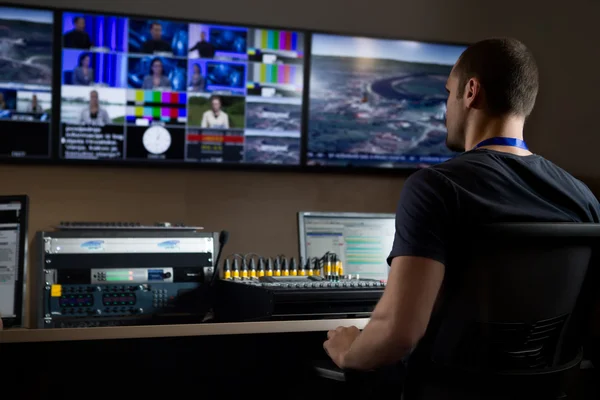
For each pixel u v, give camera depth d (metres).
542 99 3.94
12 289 2.20
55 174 3.28
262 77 3.50
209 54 3.43
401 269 1.32
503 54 1.46
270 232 3.59
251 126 3.49
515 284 1.32
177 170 3.45
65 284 2.24
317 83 3.58
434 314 1.37
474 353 1.34
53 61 3.22
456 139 1.55
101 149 3.30
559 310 1.37
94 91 3.28
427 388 1.39
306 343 2.20
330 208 3.68
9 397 1.96
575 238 1.34
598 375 1.94
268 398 2.16
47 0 3.24
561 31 3.96
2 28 3.16
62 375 1.99
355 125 3.63
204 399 2.10
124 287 2.29
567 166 3.96
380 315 1.35
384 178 3.76
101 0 3.32
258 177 3.57
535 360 1.38
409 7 3.76
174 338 2.09
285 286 2.01
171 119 3.38
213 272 2.40
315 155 3.58
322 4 3.63
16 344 1.97
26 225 2.23
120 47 3.31
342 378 1.58
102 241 2.29
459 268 1.33
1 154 3.17
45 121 3.22
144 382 2.06
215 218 3.50
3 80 3.17
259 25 3.51
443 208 1.32
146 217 3.40
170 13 3.41
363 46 3.63
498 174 1.37
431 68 3.73
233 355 2.14
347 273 2.78
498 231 1.28
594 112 3.99
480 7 3.87
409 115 3.70
